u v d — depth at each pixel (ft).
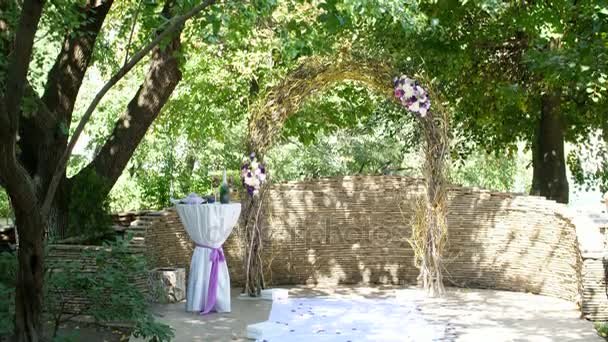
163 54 30.96
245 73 45.14
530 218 29.40
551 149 40.73
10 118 13.28
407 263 32.14
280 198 32.37
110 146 30.89
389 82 29.55
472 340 20.89
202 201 26.25
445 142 29.25
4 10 21.35
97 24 29.30
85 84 55.36
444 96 40.24
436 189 28.91
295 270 32.37
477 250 31.04
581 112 43.06
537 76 40.34
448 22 36.96
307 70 29.25
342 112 47.29
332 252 32.45
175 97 50.72
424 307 26.37
